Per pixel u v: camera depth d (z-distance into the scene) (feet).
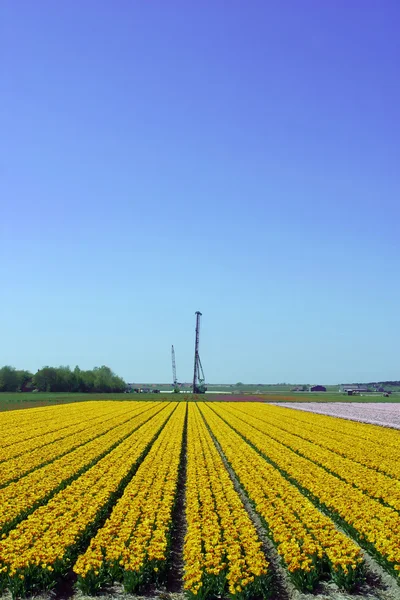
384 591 49.60
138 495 70.23
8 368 514.68
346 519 61.41
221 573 48.75
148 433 138.92
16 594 48.37
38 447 118.01
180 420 185.78
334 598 48.32
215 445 128.77
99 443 119.14
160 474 83.82
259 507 65.67
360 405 309.22
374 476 83.25
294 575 50.03
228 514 62.39
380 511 63.36
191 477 83.20
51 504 66.74
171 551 57.06
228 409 256.32
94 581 49.16
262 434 140.26
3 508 65.21
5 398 354.54
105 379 542.98
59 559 50.80
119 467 89.15
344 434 144.56
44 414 205.87
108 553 50.70
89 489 74.69
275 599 48.14
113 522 59.57
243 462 95.61
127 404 288.71
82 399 348.38
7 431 145.18
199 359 505.25
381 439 133.08
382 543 52.80
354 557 51.06
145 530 55.52
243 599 46.52
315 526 58.44
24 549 52.42
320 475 83.87
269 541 61.31
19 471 88.58
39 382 507.30
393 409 269.85
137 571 49.47
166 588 50.62
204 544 54.24
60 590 50.16
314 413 232.32
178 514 71.36
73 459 98.48
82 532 58.49
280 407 278.05
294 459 98.58
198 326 506.89
